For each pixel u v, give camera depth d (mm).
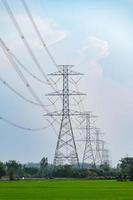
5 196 99250
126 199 91062
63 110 166000
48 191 121625
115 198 93812
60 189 132875
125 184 177375
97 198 93625
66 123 172250
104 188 140125
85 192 117188
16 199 90062
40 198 93375
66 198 93312
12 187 146625
